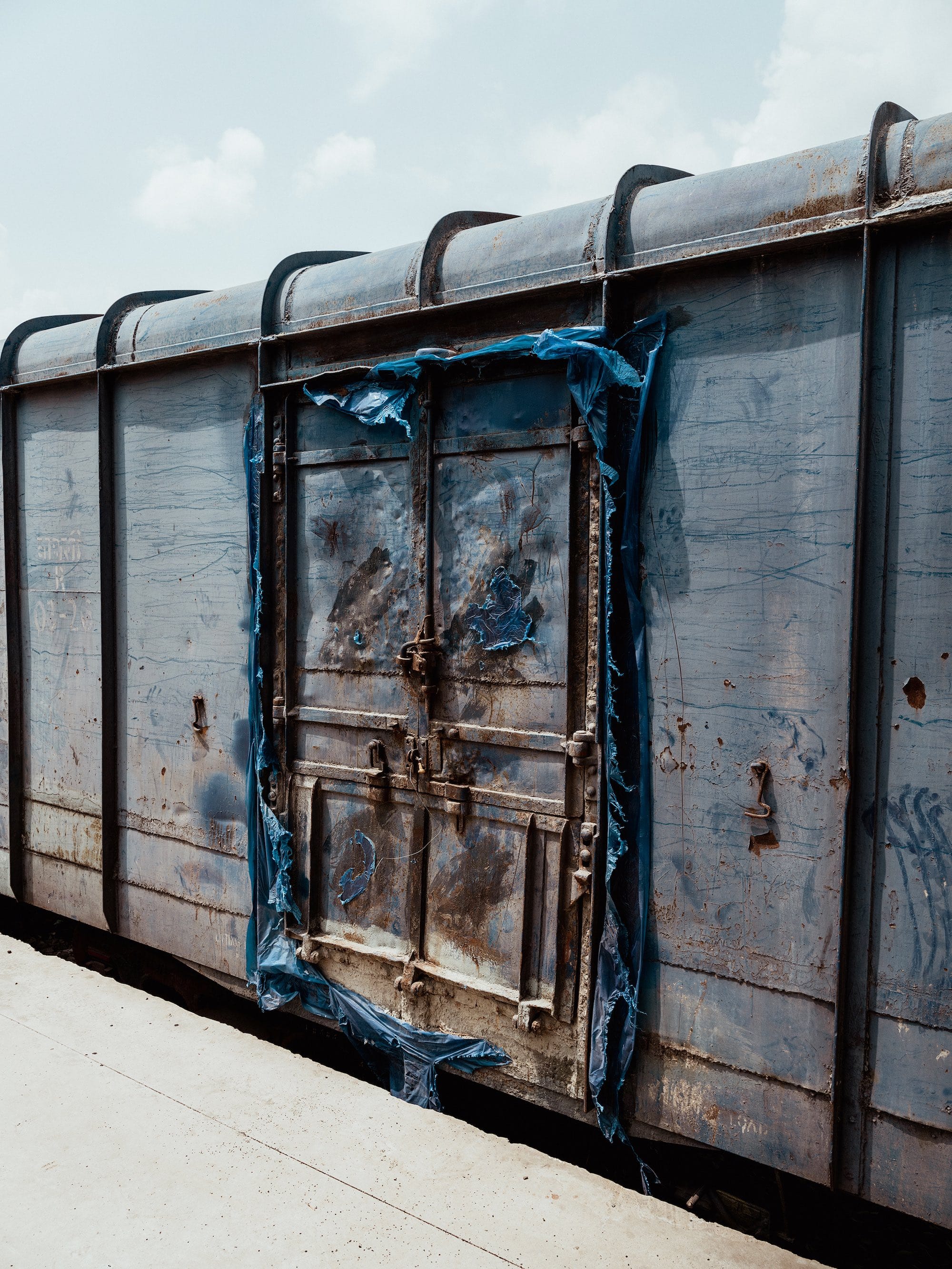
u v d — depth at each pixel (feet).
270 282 12.80
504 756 10.88
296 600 12.98
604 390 9.71
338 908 12.61
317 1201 9.43
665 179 10.23
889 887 8.41
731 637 9.23
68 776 16.46
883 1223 10.21
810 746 8.77
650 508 9.70
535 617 10.57
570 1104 10.53
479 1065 11.21
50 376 16.01
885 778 8.39
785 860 8.95
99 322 15.61
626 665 9.92
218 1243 8.86
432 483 11.35
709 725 9.39
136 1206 9.39
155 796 14.94
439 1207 9.31
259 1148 10.31
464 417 11.09
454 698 11.32
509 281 10.52
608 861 9.92
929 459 8.13
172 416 14.37
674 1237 8.84
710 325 9.26
